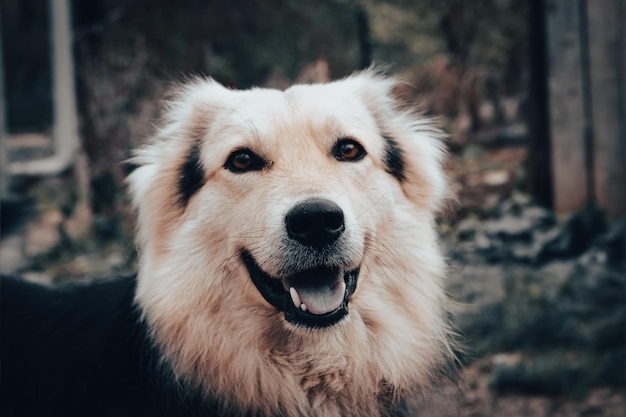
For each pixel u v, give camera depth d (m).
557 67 1.40
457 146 1.69
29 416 0.67
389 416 0.65
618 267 1.17
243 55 2.21
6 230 0.83
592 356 0.99
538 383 0.93
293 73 2.25
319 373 0.62
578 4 1.39
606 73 1.39
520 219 1.33
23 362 0.68
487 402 0.91
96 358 0.65
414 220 0.66
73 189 1.85
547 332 1.02
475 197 1.46
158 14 1.84
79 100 1.68
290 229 0.58
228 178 0.62
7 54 2.75
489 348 1.02
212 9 2.04
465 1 1.85
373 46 2.03
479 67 1.93
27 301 0.71
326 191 0.59
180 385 0.62
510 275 1.16
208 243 0.63
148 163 0.68
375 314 0.63
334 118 0.63
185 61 1.78
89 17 1.76
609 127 1.40
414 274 0.65
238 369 0.62
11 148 2.43
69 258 1.39
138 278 0.65
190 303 0.62
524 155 1.67
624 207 1.40
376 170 0.64
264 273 0.61
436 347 0.66
